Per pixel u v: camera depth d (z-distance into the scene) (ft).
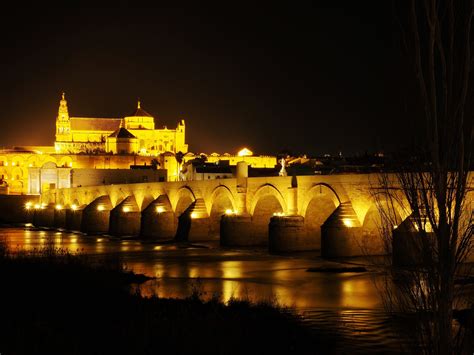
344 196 188.03
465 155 34.60
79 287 124.77
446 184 35.24
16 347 78.02
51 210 459.32
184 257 209.36
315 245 210.18
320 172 352.69
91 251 237.04
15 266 149.38
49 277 135.44
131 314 98.27
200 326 85.97
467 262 87.45
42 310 102.17
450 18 32.89
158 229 304.71
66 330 86.43
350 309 107.96
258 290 135.33
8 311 101.71
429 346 36.73
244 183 239.30
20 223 513.04
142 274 160.35
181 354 75.61
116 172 511.40
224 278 156.66
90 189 406.21
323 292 129.70
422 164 36.14
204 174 438.81
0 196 523.29
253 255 208.95
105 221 367.86
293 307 111.24
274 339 84.33
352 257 182.70
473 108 33.58
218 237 272.31
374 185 173.88
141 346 77.56
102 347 78.07
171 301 112.78
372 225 180.45
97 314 98.22
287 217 209.15
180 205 303.07
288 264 180.96
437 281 36.19
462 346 37.40
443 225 35.76
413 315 43.34
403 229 42.19
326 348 80.07
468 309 68.59
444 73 33.68
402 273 41.11
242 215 238.68
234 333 83.71
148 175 515.91
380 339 80.59
